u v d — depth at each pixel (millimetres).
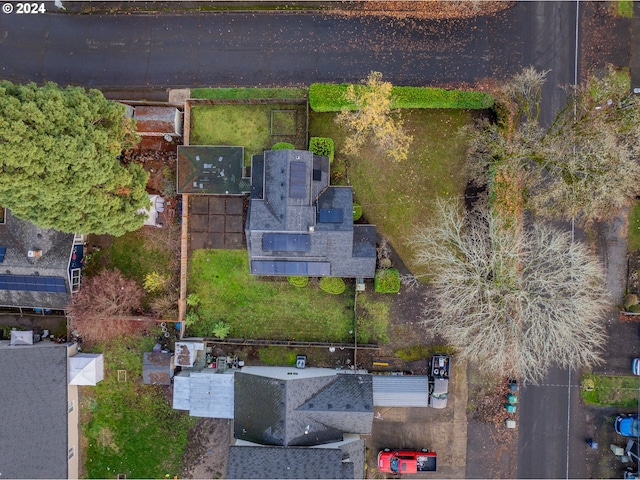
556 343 29266
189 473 31453
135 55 31094
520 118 30391
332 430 28953
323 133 30562
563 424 31047
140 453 31641
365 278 30719
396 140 30484
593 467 30984
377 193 30766
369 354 31109
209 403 29547
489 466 31188
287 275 29062
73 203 25094
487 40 30594
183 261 30516
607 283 30781
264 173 27625
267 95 30797
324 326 31141
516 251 27953
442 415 31219
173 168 30844
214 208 30719
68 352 30266
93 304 29234
